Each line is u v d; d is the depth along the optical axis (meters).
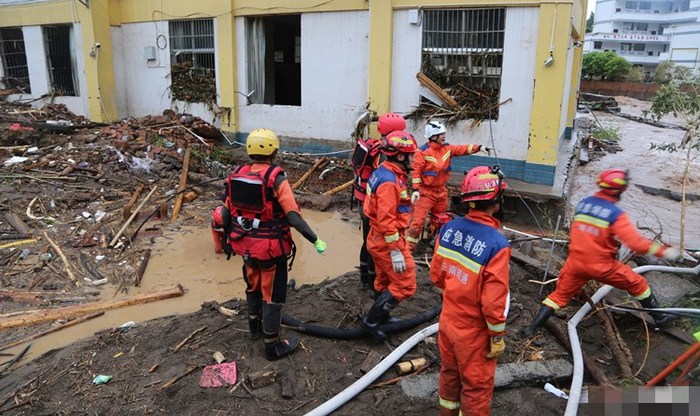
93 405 3.65
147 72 14.38
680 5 59.28
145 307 5.60
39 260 6.62
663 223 8.86
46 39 15.90
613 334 4.55
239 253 3.87
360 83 10.99
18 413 3.62
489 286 2.86
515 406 3.70
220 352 4.21
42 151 10.96
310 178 10.58
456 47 9.76
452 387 3.27
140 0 13.85
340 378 3.96
